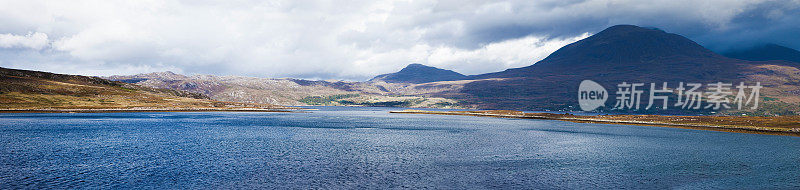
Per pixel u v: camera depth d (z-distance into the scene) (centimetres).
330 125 13350
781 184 3966
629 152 6397
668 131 11531
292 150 6212
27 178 3869
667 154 6181
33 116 14962
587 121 17600
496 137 9112
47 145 6353
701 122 14212
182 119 15225
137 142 7025
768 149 6900
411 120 18475
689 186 3872
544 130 11800
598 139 8775
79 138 7462
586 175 4369
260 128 11088
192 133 9031
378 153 5997
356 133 9925
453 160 5347
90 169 4372
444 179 4084
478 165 4953
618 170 4694
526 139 8644
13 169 4288
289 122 14662
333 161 5147
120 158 5169
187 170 4381
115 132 8925
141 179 3906
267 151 6047
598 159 5566
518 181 4034
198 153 5719
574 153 6206
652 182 4038
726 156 5969
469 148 6762
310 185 3747
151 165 4669
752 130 11206
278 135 8919
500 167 4822
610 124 15662
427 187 3731
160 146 6494
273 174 4228
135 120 13888
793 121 12312
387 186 3747
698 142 8144
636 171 4638
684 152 6456
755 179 4209
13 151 5594
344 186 3728
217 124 12581
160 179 3912
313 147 6669
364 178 4088
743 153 6341
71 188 3503
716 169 4803
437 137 8994
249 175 4156
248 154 5678
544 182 3994
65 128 9744
